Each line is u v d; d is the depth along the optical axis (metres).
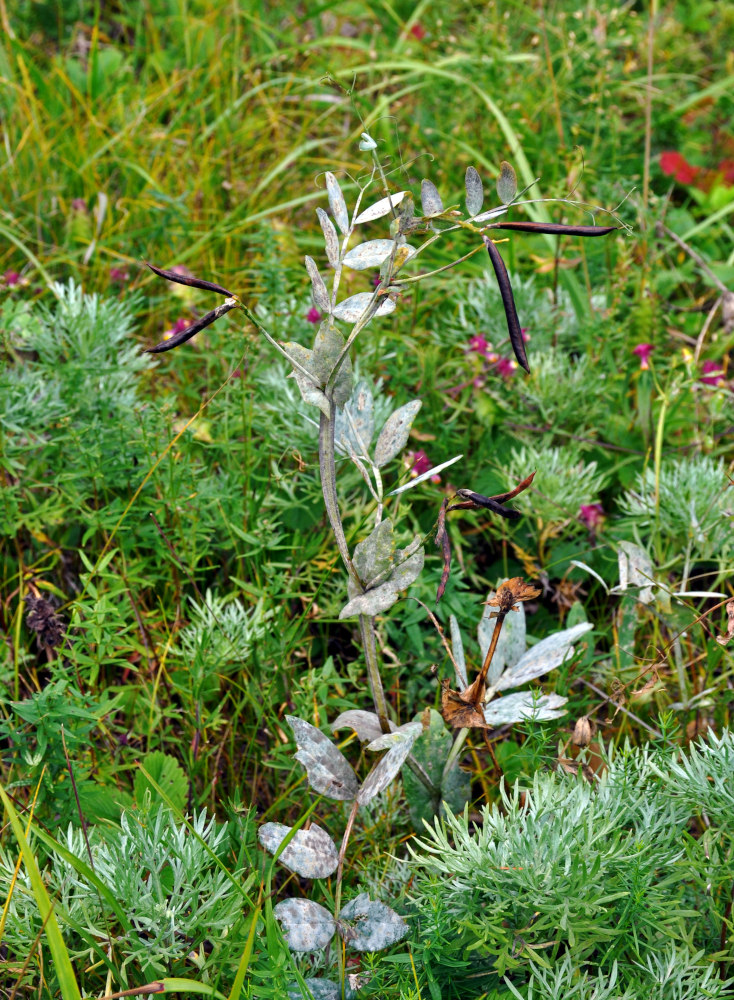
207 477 1.09
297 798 0.96
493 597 0.85
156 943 0.83
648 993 0.83
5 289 1.17
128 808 0.90
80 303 1.15
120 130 1.69
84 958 0.87
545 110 1.66
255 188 1.65
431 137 1.68
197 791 0.97
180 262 1.36
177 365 1.21
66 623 1.06
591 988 0.83
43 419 1.08
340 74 1.86
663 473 1.06
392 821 0.94
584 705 1.00
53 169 1.63
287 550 1.08
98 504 1.06
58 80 1.81
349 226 0.84
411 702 1.01
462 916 0.84
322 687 0.97
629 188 1.32
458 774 0.91
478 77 1.68
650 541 1.04
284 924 0.84
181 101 1.83
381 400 1.11
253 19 1.90
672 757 0.87
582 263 1.34
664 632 1.04
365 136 0.83
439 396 1.12
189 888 0.85
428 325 1.31
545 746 0.91
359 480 1.09
